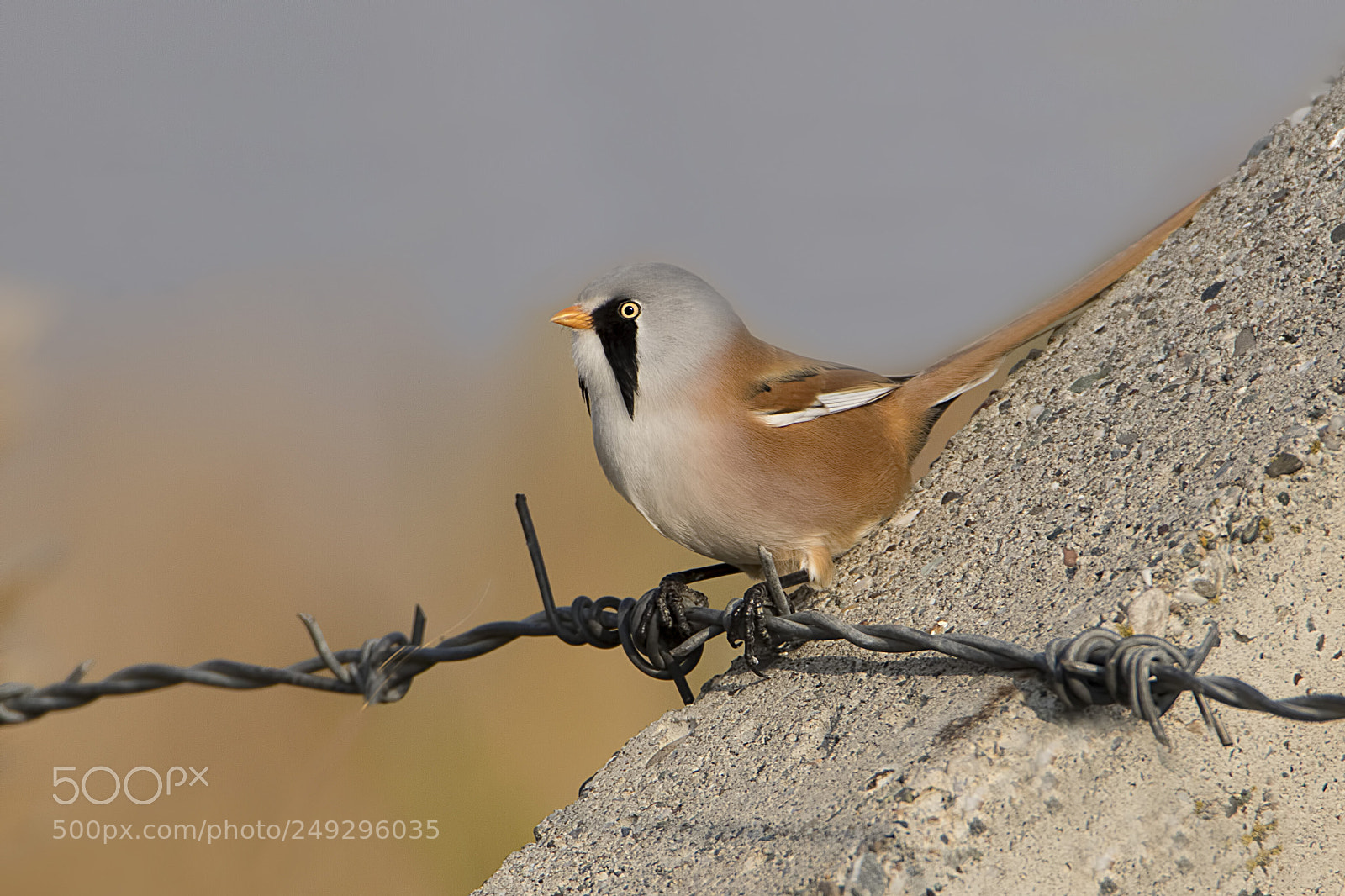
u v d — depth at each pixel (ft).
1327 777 13.46
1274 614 13.71
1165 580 13.99
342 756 31.01
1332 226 18.03
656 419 20.07
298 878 29.30
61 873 28.27
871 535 20.31
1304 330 16.65
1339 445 14.21
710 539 20.52
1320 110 20.26
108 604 35.04
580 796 16.84
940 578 17.35
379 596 36.45
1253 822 13.20
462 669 32.73
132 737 31.81
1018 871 12.52
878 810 12.82
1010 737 12.94
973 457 19.85
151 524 37.86
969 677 14.42
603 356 20.49
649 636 18.29
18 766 29.12
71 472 38.86
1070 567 15.60
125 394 43.65
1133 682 11.94
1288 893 13.14
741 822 14.43
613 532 36.09
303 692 32.81
